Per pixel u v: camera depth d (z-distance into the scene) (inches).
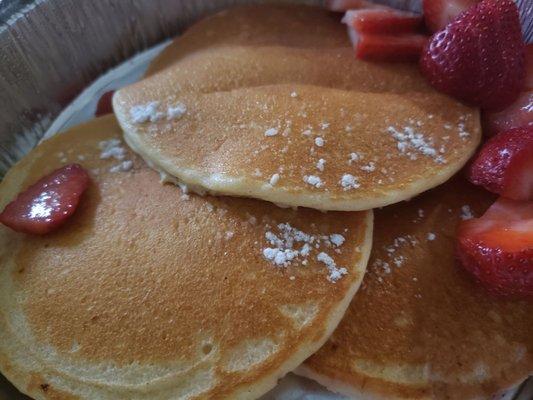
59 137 8.2
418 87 7.9
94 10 8.7
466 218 7.4
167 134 7.2
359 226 6.8
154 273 6.6
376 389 6.5
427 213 7.4
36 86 8.6
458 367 6.6
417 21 8.4
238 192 6.6
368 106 7.4
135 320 6.4
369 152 6.9
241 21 9.1
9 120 8.4
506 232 6.8
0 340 6.7
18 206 7.2
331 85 7.8
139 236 6.9
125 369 6.3
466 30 7.5
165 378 6.2
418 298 6.9
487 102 7.7
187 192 7.1
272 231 6.7
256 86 7.7
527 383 7.0
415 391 6.5
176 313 6.4
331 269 6.5
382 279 6.9
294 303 6.4
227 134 7.1
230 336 6.3
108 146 7.9
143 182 7.4
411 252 7.1
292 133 6.9
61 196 7.2
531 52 8.1
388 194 6.7
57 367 6.4
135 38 9.5
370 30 8.2
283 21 9.1
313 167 6.7
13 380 6.5
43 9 8.2
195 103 7.4
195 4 9.4
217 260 6.6
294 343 6.3
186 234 6.8
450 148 7.2
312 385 6.9
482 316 6.9
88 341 6.4
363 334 6.7
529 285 6.5
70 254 6.9
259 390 6.2
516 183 7.1
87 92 9.4
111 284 6.6
